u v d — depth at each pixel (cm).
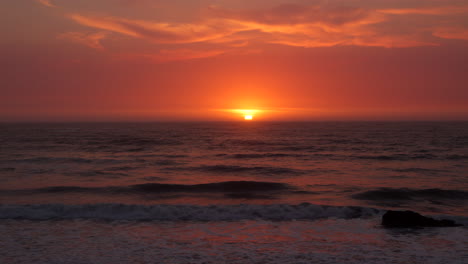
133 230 815
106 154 2978
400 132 7075
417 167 2186
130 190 1416
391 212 891
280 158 2761
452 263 591
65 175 1828
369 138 5212
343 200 1253
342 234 784
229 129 9381
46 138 5091
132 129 9338
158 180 1730
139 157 2778
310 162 2506
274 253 646
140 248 675
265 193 1394
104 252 648
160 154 3014
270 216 955
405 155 2833
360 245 698
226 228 838
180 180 1742
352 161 2539
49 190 1391
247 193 1396
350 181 1689
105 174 1883
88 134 6406
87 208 994
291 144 4178
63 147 3606
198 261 600
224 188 1483
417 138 5119
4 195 1297
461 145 3838
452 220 897
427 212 1081
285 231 812
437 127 10100
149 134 6519
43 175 1820
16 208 986
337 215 970
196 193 1391
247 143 4347
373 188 1477
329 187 1516
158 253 644
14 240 723
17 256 620
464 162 2423
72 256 623
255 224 878
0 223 870
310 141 4669
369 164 2362
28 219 910
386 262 596
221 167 2186
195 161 2555
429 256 627
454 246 687
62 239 734
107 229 822
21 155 2809
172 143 4303
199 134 6625
